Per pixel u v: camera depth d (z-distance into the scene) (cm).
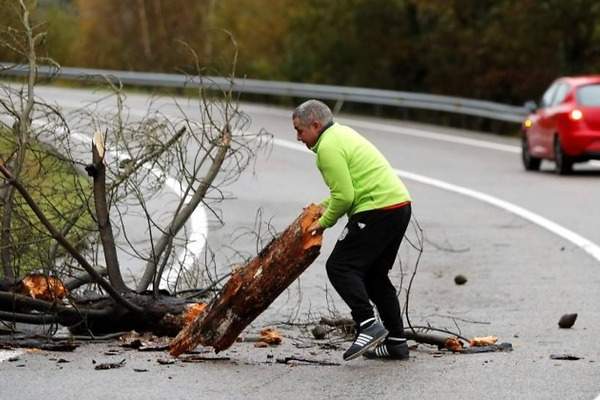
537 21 4897
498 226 2123
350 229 1092
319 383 999
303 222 1070
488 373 1041
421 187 2745
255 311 1084
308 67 5856
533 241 1941
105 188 1209
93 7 6638
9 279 1194
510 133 4747
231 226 2123
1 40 1233
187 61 6281
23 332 1188
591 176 2992
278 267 1071
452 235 2025
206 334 1091
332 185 1066
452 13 5222
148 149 1280
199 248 1869
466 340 1170
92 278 1174
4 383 986
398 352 1107
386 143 3891
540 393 965
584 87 3012
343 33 5691
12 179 1095
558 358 1102
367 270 1102
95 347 1144
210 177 1268
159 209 2312
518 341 1197
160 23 6644
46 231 1379
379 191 1089
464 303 1433
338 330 1227
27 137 1210
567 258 1767
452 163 3306
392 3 5522
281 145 3672
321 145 1071
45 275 1166
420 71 5628
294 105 5612
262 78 6069
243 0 6203
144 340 1169
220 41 6172
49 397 939
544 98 3203
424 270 1688
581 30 4897
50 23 1352
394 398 945
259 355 1123
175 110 4181
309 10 5772
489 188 2716
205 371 1041
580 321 1307
